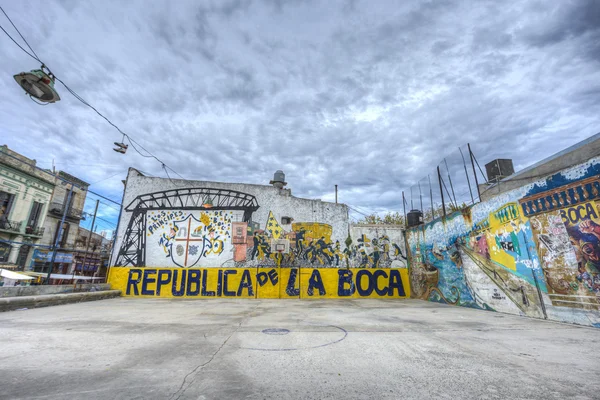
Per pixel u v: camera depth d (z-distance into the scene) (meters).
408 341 3.75
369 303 9.39
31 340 3.67
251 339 3.84
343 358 2.97
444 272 9.55
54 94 5.65
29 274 12.44
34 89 5.55
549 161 6.02
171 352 3.18
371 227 12.68
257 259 11.76
